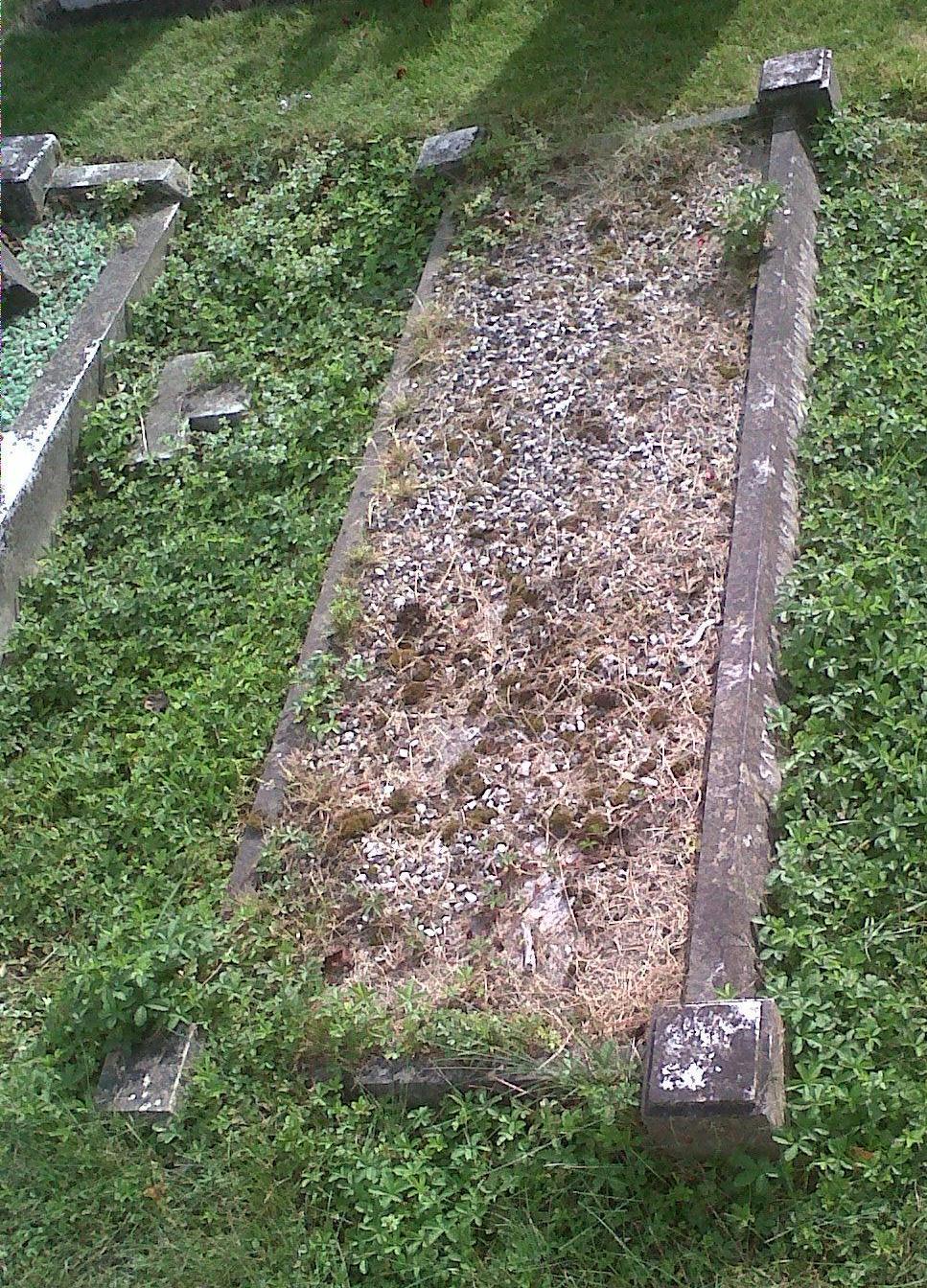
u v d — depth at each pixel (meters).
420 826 2.46
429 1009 2.22
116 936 2.40
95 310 3.54
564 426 2.90
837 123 3.22
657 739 2.41
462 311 3.21
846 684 2.35
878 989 2.06
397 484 2.94
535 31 3.86
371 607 2.78
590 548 2.70
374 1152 2.13
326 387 3.24
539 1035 2.14
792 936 2.12
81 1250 2.16
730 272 3.02
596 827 2.35
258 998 2.33
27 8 4.74
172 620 2.96
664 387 2.88
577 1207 2.04
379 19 4.14
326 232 3.63
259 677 2.77
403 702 2.63
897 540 2.52
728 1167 2.00
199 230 3.77
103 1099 2.27
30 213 3.85
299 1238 2.10
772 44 3.52
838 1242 1.93
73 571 3.11
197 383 3.38
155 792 2.67
